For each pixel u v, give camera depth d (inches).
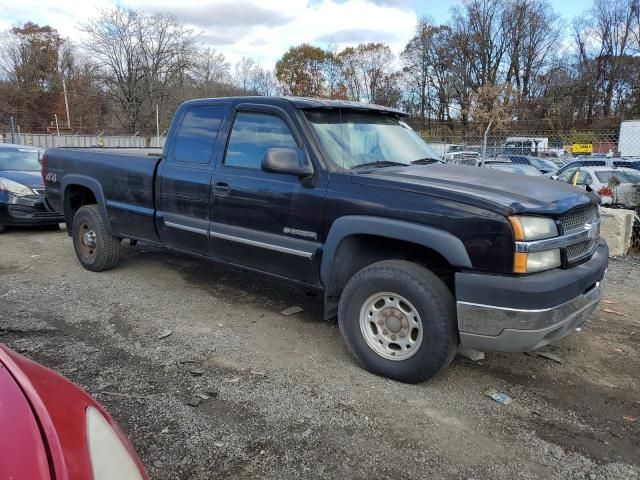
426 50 2655.0
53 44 2699.3
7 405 65.8
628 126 897.5
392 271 141.0
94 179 238.4
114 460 65.7
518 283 124.5
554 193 143.9
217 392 138.6
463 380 148.9
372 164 166.6
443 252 132.0
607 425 128.0
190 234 196.4
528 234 126.2
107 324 185.2
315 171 158.1
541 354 167.2
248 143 179.0
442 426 125.3
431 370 138.6
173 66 2197.3
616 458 114.9
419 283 136.5
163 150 209.0
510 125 1514.5
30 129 2436.0
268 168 154.5
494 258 126.6
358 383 145.1
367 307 148.4
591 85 2374.5
